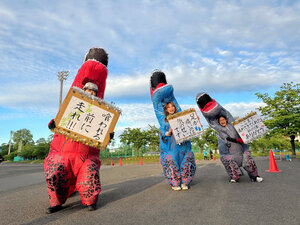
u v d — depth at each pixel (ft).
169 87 16.35
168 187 15.55
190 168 14.87
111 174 28.19
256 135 16.56
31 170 46.14
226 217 8.21
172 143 15.17
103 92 12.60
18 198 14.15
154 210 9.56
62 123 10.10
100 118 10.66
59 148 10.69
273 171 23.07
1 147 237.25
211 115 17.58
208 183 16.65
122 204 10.98
